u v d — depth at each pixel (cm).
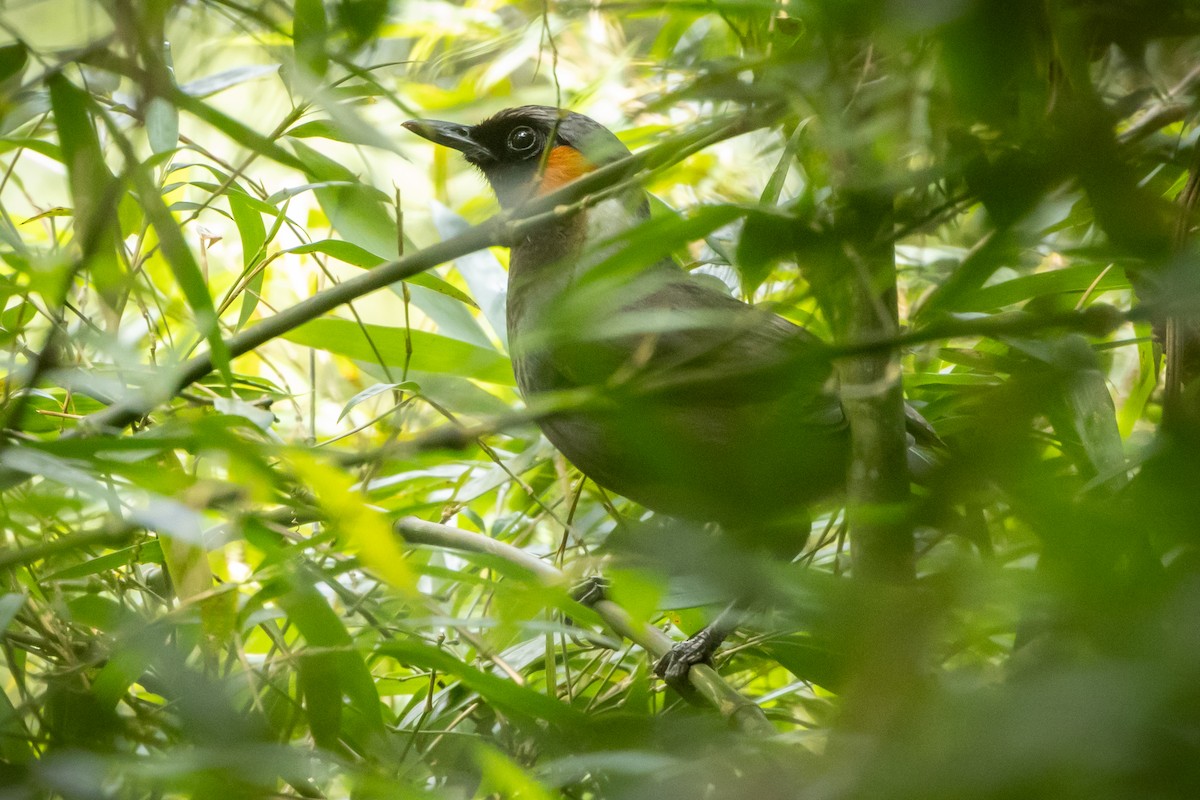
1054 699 163
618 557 260
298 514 396
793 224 273
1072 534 193
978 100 233
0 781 249
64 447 283
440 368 552
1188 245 224
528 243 635
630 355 362
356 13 299
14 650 415
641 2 364
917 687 182
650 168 355
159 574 502
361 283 376
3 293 407
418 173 778
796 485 250
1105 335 251
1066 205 318
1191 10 255
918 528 221
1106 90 308
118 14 278
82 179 313
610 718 291
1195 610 162
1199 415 194
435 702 487
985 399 210
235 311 698
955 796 163
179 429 299
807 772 196
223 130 300
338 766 277
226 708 302
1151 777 153
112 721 332
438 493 636
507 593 326
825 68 291
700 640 521
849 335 312
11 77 299
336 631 357
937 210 252
